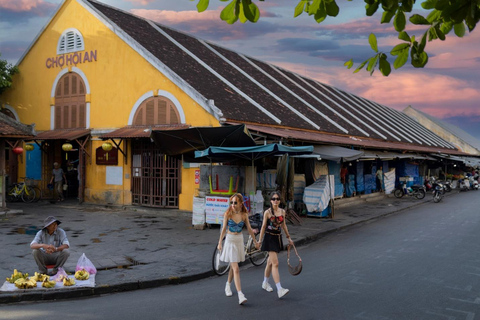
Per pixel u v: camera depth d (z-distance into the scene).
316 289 7.31
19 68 21.20
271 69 28.92
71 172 21.73
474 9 2.54
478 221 16.44
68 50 19.53
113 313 6.09
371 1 2.65
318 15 2.95
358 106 35.88
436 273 8.43
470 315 6.09
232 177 13.24
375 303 6.57
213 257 8.44
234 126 12.41
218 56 23.27
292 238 12.16
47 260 7.71
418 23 2.76
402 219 17.22
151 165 17.23
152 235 12.11
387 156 23.97
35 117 20.70
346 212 18.69
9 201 19.84
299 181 17.14
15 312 6.11
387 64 2.98
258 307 6.36
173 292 7.27
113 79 18.09
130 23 19.86
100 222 14.33
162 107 16.61
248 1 2.82
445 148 44.50
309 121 20.81
